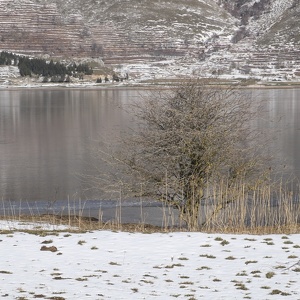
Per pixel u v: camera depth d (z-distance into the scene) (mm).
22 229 44281
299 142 112750
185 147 48125
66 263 33188
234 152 49344
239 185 49812
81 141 128875
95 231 43562
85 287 28062
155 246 37875
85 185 75375
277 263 33500
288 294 27344
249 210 53625
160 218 57406
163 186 49469
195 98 48469
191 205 49281
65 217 55781
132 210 61375
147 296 26766
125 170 51031
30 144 125812
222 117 48750
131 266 32875
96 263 33406
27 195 71375
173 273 31438
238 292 27719
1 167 93625
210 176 49531
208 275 31078
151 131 48938
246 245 38281
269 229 46250
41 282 28734
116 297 26375
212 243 38844
